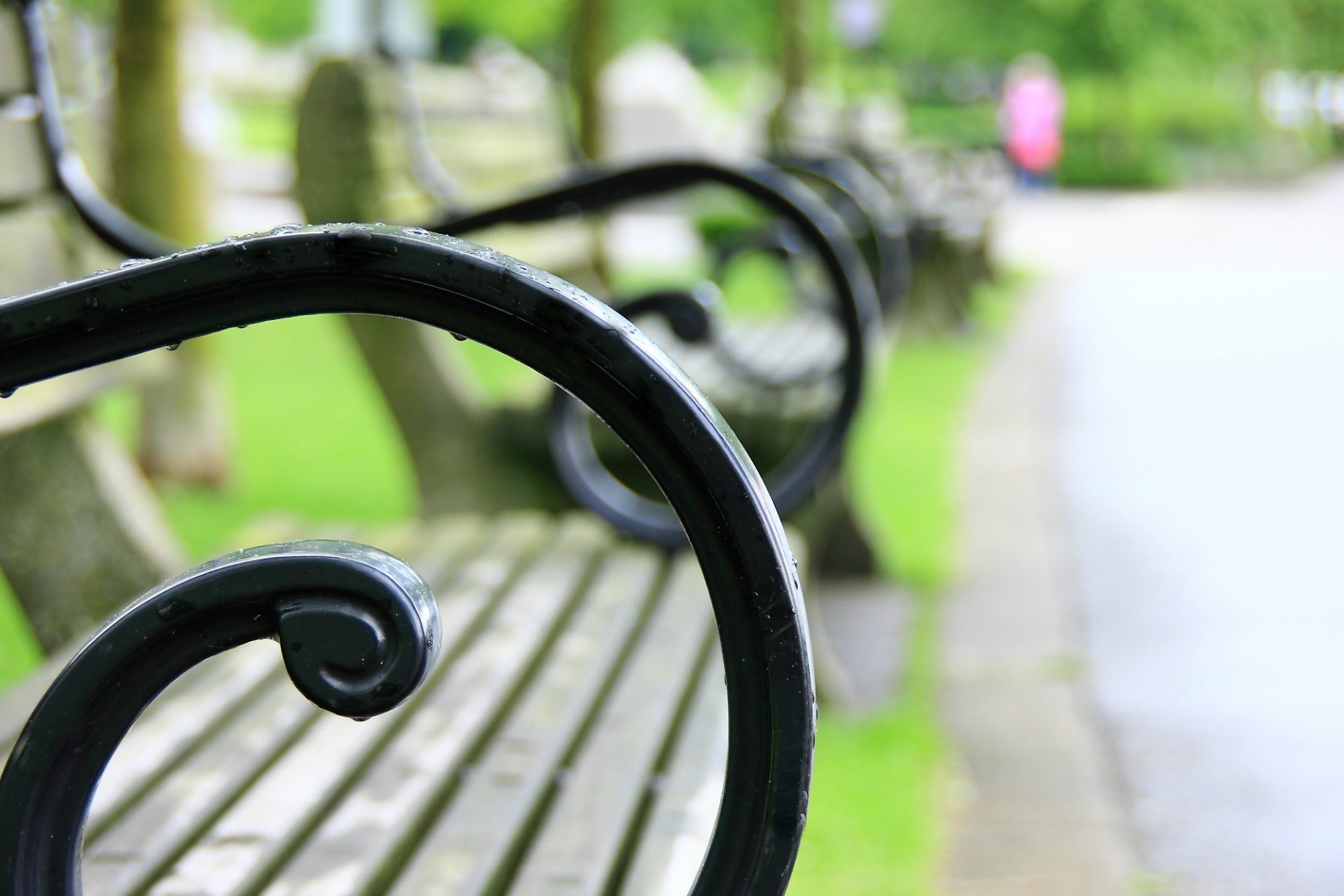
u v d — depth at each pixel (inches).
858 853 94.0
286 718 60.5
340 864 47.2
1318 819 102.1
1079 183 942.4
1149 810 103.3
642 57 746.2
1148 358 308.8
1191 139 1056.2
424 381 127.7
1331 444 225.3
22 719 57.7
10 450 78.0
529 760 56.8
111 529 81.0
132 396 228.7
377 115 116.6
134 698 29.9
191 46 177.0
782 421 126.3
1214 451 221.6
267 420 221.6
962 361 304.5
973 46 1037.2
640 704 64.1
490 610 78.3
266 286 30.7
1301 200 869.8
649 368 30.7
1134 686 127.6
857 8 896.3
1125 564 164.4
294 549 29.5
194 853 47.3
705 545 31.7
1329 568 162.1
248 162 748.6
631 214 650.2
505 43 1201.4
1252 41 1043.3
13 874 29.6
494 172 169.2
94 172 92.0
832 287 105.2
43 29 83.1
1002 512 185.5
